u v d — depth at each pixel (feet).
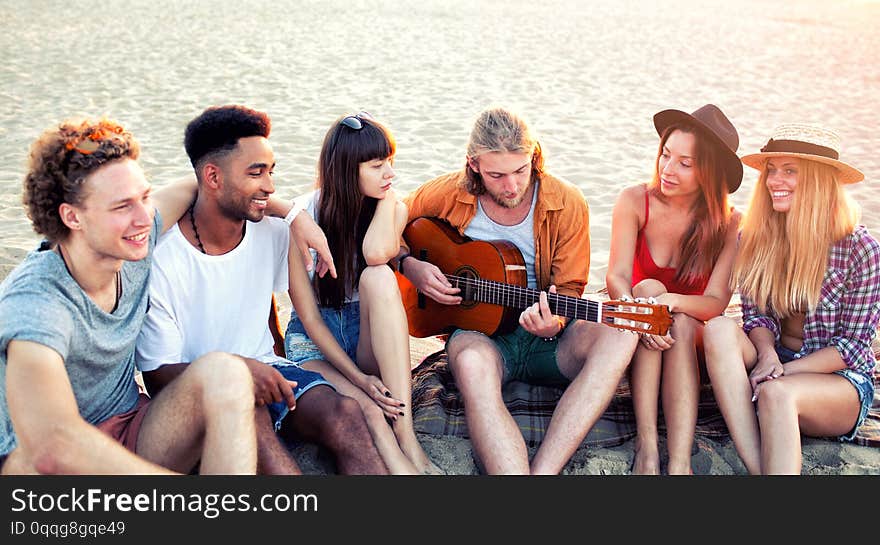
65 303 8.00
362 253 11.00
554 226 11.23
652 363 10.24
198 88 30.32
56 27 42.37
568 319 11.10
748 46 44.96
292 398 9.27
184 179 9.95
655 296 10.87
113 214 7.95
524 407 11.10
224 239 9.85
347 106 28.45
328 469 9.93
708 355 10.18
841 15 59.98
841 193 10.21
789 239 10.40
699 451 10.32
